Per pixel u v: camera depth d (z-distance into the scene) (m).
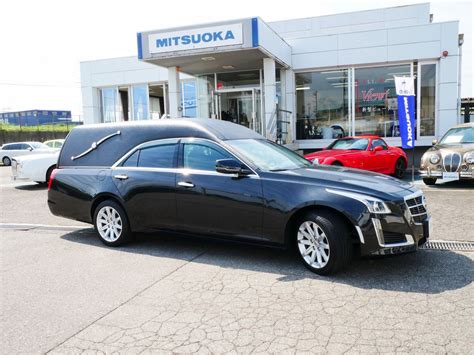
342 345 3.09
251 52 12.52
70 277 4.79
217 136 5.45
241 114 16.22
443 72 14.65
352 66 15.63
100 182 6.12
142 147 5.98
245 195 4.95
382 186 4.63
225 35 12.10
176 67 14.62
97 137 6.46
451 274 4.47
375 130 15.70
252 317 3.61
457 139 10.96
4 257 5.67
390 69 15.33
